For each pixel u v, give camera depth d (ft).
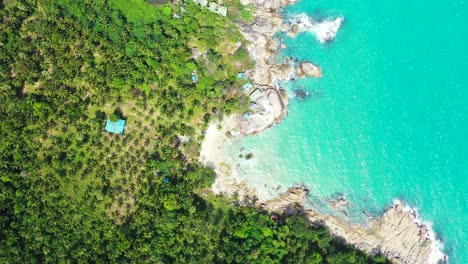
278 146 271.69
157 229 247.91
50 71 252.62
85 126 253.24
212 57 262.88
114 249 242.78
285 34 277.64
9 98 244.63
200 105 262.26
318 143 275.39
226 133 265.34
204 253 250.98
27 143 247.29
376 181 275.59
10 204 241.55
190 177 255.50
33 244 239.71
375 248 264.72
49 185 246.47
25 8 251.39
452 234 275.80
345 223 266.57
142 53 256.93
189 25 262.06
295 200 266.57
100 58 256.73
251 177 265.75
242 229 252.21
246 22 271.08
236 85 265.95
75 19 256.11
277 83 273.13
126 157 254.06
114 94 253.65
